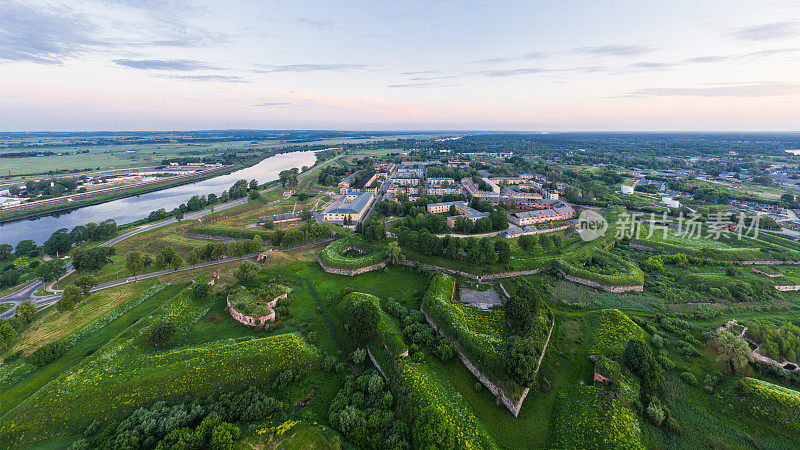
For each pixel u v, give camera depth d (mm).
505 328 107312
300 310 120375
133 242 189125
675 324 111312
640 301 128000
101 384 81625
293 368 91312
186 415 75750
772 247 175375
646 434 73938
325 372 92688
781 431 73438
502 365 86625
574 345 103688
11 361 94312
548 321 110812
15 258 166750
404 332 106875
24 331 107125
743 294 128375
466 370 94812
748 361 91938
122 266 154250
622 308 122500
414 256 159250
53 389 80312
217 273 143125
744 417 77312
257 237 174500
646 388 85812
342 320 114250
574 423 76938
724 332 94875
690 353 97125
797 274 149125
